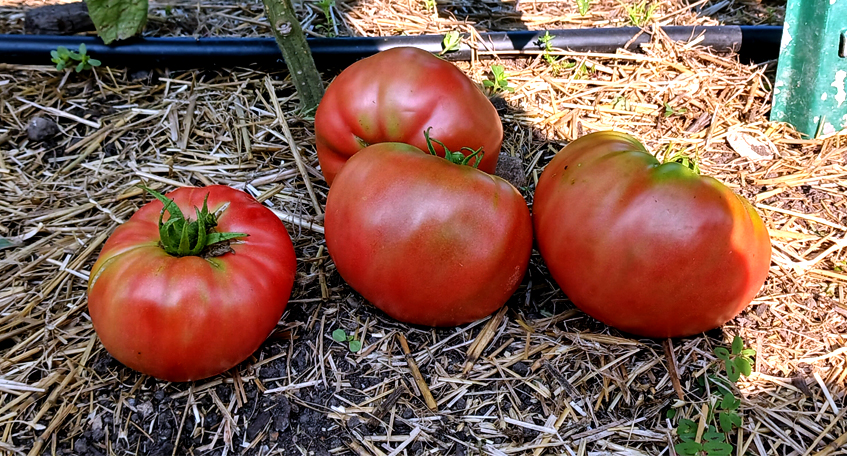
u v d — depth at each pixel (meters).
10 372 0.32
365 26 0.61
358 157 0.33
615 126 0.51
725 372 0.33
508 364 0.34
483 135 0.37
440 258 0.31
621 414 0.32
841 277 0.39
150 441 0.30
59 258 0.39
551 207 0.33
